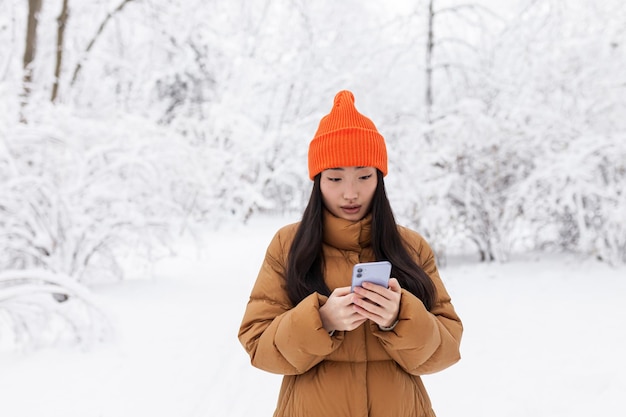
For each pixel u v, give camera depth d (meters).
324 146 1.39
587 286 6.34
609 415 2.99
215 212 14.93
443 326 1.38
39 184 5.60
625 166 7.32
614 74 9.04
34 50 9.66
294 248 1.45
